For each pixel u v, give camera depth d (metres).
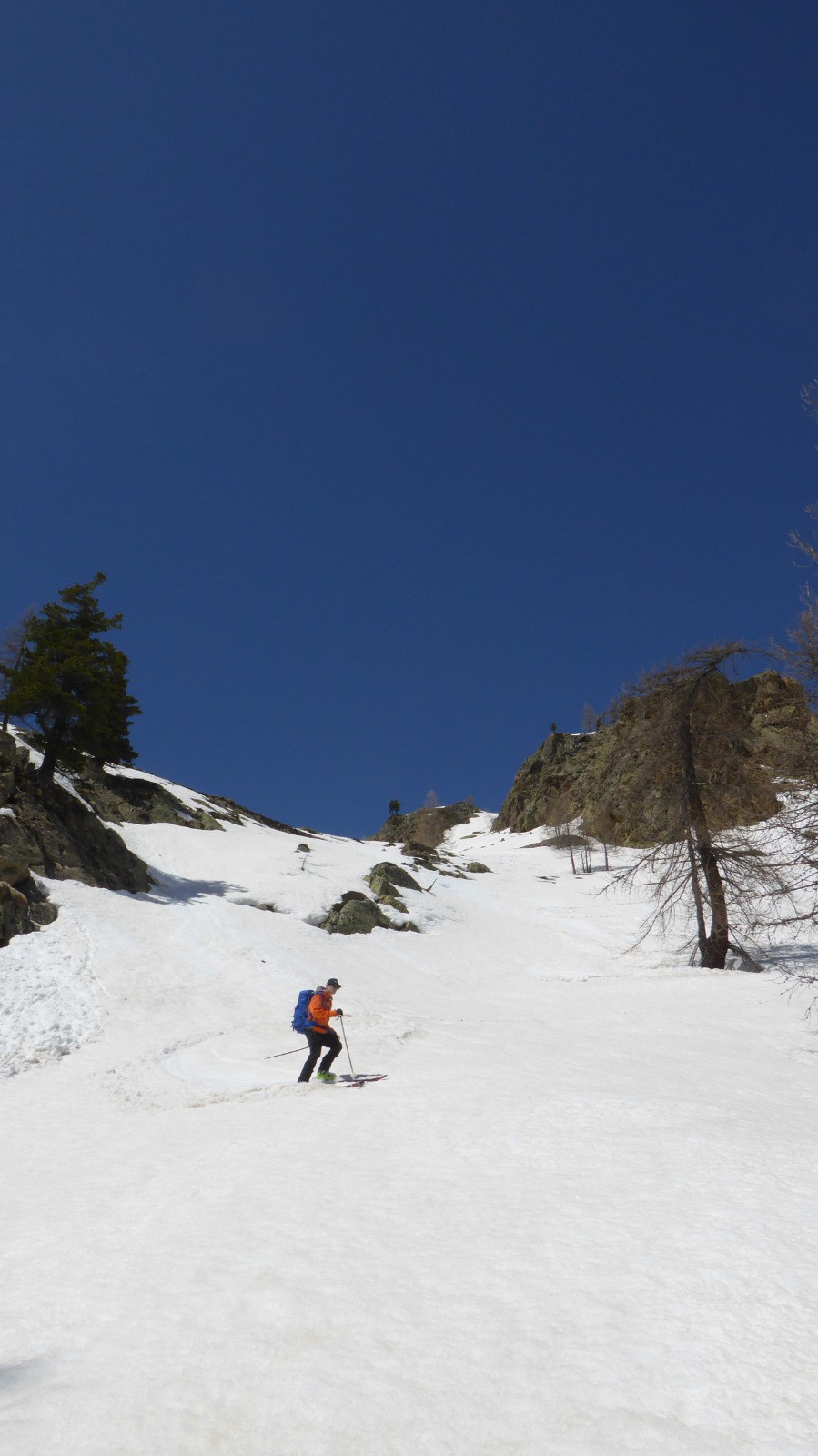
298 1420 3.02
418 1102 9.62
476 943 36.19
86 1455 2.79
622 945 36.34
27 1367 3.66
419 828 115.06
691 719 27.50
